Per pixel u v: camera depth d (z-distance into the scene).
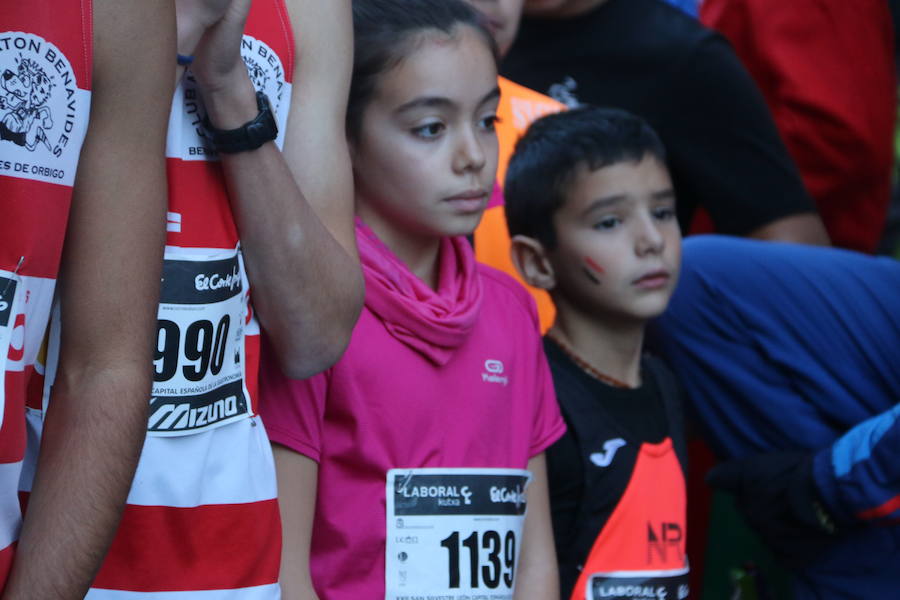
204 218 7.13
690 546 14.82
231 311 7.25
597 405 10.33
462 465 8.77
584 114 10.98
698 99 13.90
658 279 10.60
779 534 11.70
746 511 11.88
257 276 7.43
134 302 6.27
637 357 10.81
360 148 8.95
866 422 11.24
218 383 7.22
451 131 8.87
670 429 10.73
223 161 7.16
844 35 16.42
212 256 7.14
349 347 8.47
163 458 7.00
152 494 6.98
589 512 10.09
